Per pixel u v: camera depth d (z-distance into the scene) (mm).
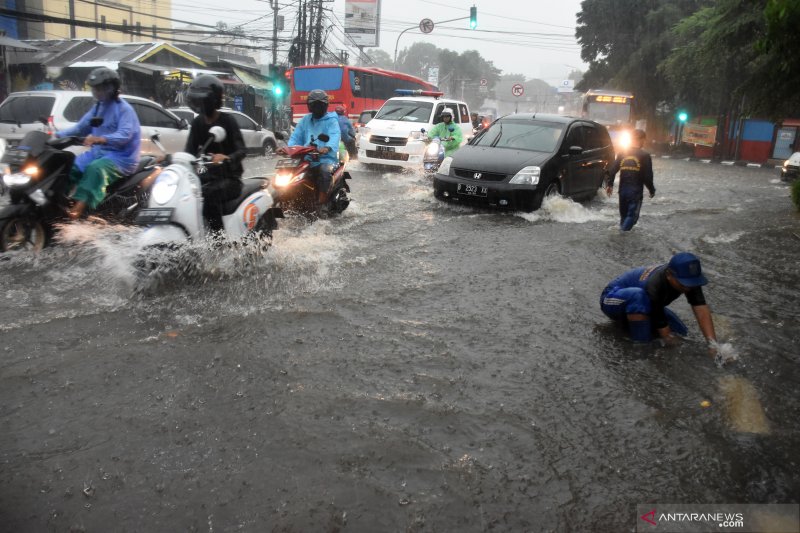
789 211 11383
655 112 40000
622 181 8492
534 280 5898
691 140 35031
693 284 4164
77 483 2678
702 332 4352
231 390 3523
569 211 9766
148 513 2500
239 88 30766
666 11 36438
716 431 3242
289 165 7676
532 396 3561
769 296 5746
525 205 9375
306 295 5184
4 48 25297
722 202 12648
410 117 15625
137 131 6500
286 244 6891
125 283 5324
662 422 3314
